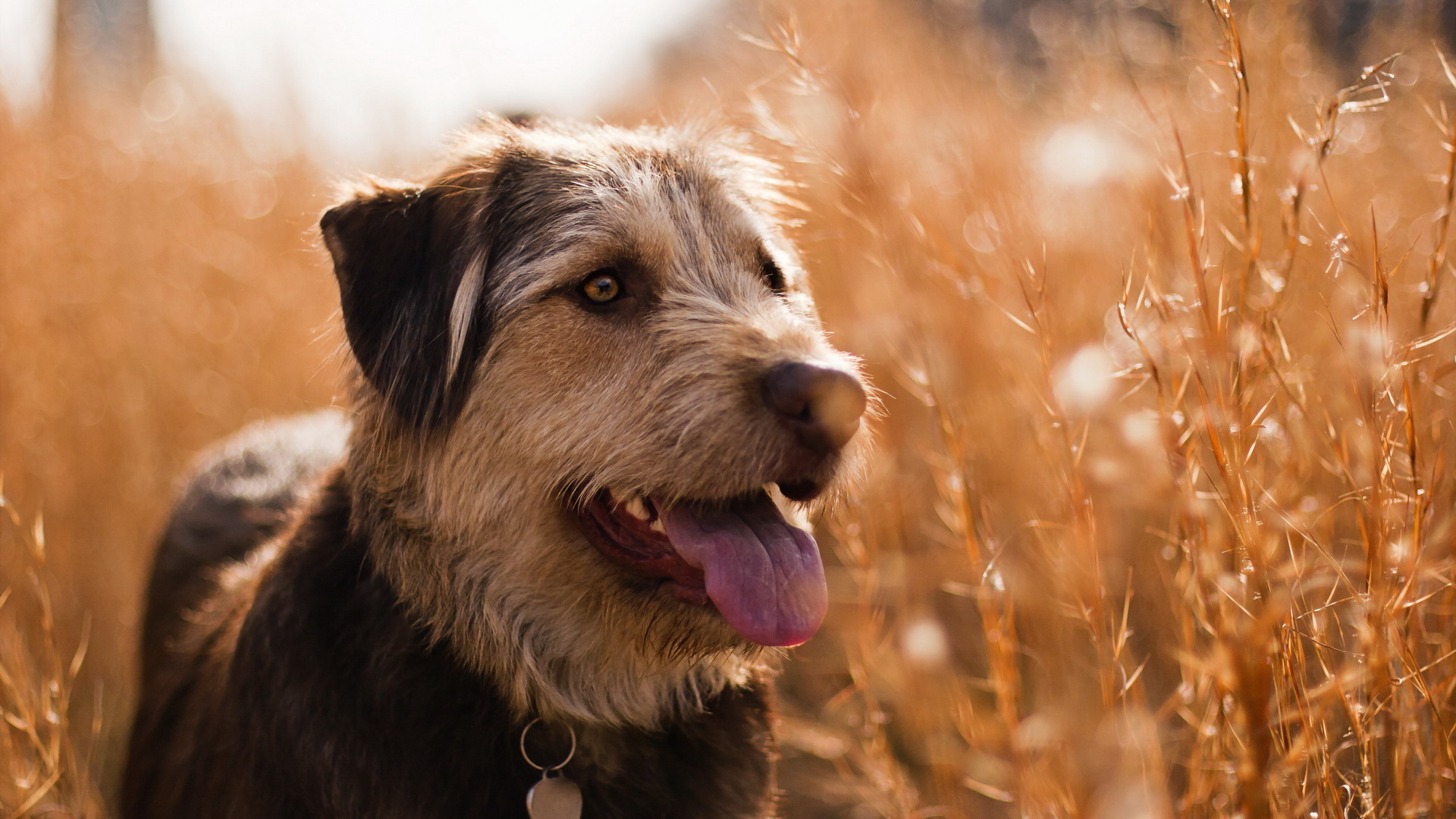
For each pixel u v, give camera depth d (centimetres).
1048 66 506
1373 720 215
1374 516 201
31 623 352
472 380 231
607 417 219
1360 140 392
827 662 393
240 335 520
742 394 209
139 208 516
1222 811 219
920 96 391
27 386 396
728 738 240
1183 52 368
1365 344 211
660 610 222
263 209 557
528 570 229
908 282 331
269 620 227
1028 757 253
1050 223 383
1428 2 418
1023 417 335
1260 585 198
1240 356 215
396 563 224
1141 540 337
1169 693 314
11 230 412
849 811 350
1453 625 225
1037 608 313
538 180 242
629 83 479
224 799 224
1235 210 265
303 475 354
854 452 234
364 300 227
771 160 335
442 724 219
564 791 215
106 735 358
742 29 379
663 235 237
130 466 447
